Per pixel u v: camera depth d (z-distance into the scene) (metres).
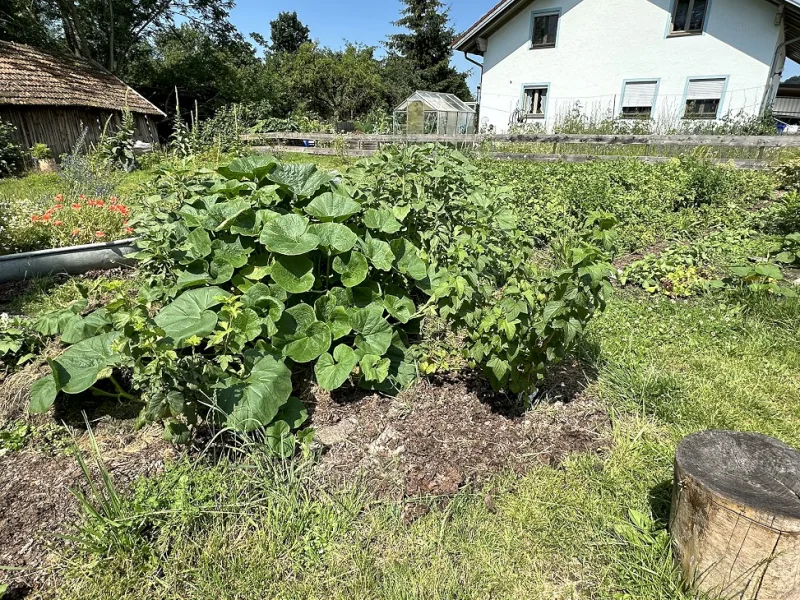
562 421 2.53
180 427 2.05
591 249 2.02
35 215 4.79
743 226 5.71
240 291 2.96
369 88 32.56
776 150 9.05
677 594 1.62
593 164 8.13
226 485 1.99
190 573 1.72
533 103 16.64
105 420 2.47
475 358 2.31
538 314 2.21
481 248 2.62
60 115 12.77
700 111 14.21
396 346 2.88
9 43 13.76
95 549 1.70
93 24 20.89
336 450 2.29
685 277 4.28
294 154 12.45
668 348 3.24
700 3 13.52
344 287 2.96
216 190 3.22
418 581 1.73
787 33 15.06
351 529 1.91
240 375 2.41
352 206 3.06
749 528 1.42
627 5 14.32
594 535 1.90
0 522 1.87
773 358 3.12
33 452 2.28
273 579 1.73
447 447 2.32
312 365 2.87
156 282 3.16
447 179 3.86
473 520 1.96
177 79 21.70
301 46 32.25
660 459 2.26
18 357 2.87
